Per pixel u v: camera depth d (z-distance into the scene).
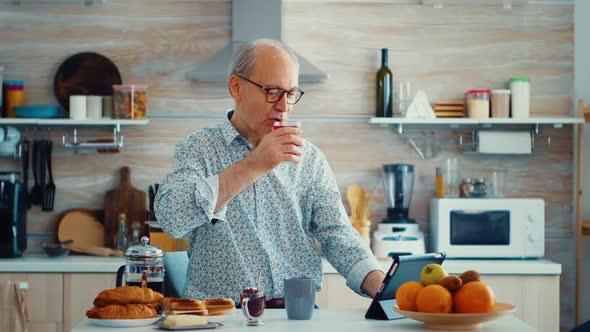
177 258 3.09
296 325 2.31
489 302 2.24
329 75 5.04
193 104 5.13
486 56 5.17
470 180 5.05
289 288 2.40
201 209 2.49
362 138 5.15
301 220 2.89
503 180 5.14
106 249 4.91
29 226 5.12
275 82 2.70
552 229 5.18
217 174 2.61
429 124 5.14
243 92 2.75
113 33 5.12
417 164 5.16
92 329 2.25
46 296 4.55
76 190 5.13
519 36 5.18
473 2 5.09
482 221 4.82
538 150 5.19
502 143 5.03
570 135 5.18
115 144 5.01
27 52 5.12
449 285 2.27
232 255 2.79
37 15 5.12
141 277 2.59
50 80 5.13
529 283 4.62
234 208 2.80
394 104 5.15
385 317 2.40
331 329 2.24
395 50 5.15
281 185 2.83
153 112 5.12
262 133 2.76
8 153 5.01
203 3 5.11
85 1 5.04
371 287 2.66
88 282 4.55
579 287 5.02
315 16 5.13
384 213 5.14
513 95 5.00
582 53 5.18
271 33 4.98
